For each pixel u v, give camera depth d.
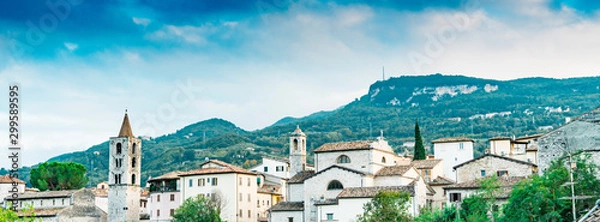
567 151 104.06
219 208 155.12
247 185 168.00
